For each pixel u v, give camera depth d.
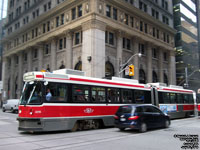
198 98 26.75
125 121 12.54
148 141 9.84
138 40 37.75
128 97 16.84
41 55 39.97
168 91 21.88
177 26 58.47
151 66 40.12
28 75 12.25
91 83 14.23
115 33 33.84
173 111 22.06
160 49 43.59
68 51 33.56
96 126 14.54
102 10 31.11
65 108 12.45
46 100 11.73
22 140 9.96
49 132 12.63
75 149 8.13
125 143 9.37
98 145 8.92
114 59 33.12
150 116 13.25
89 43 29.72
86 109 13.56
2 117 22.59
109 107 15.08
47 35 38.34
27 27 44.31
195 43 63.59
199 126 15.73
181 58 57.00
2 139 10.19
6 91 51.88
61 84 12.58
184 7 60.56
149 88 19.17
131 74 25.17
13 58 50.19
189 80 57.28
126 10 35.62
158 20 42.50
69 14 34.22
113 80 16.08
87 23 30.31
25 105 11.66
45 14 38.81
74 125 13.05
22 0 50.34
